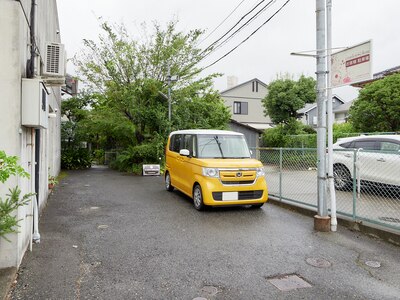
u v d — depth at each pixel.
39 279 3.49
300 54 5.27
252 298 3.14
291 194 7.75
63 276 3.58
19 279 3.48
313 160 7.30
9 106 3.58
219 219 6.15
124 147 18.52
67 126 18.33
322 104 5.34
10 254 3.61
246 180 6.68
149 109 15.63
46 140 7.48
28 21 4.19
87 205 7.45
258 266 3.90
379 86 14.63
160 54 16.84
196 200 6.97
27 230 4.32
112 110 16.48
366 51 4.54
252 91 32.25
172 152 9.02
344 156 8.10
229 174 6.55
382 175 7.02
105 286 3.35
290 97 19.61
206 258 4.14
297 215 6.47
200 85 17.30
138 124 16.55
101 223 5.84
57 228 5.47
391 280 3.53
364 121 15.24
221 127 18.30
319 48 5.30
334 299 3.13
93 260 4.05
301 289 3.33
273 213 6.64
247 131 23.73
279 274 3.68
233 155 7.32
